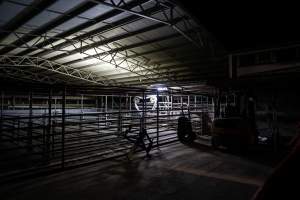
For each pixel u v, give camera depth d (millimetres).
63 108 5527
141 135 6941
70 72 18016
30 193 4156
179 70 15391
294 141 1195
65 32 9836
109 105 22453
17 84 4543
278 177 963
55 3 6973
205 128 12172
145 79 18953
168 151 7930
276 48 9328
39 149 7680
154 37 10242
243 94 9406
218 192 4336
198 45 9852
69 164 5848
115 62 14242
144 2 7059
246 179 5098
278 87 8562
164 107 16562
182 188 4516
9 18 8023
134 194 4207
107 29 9219
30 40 10383
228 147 7863
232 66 10750
